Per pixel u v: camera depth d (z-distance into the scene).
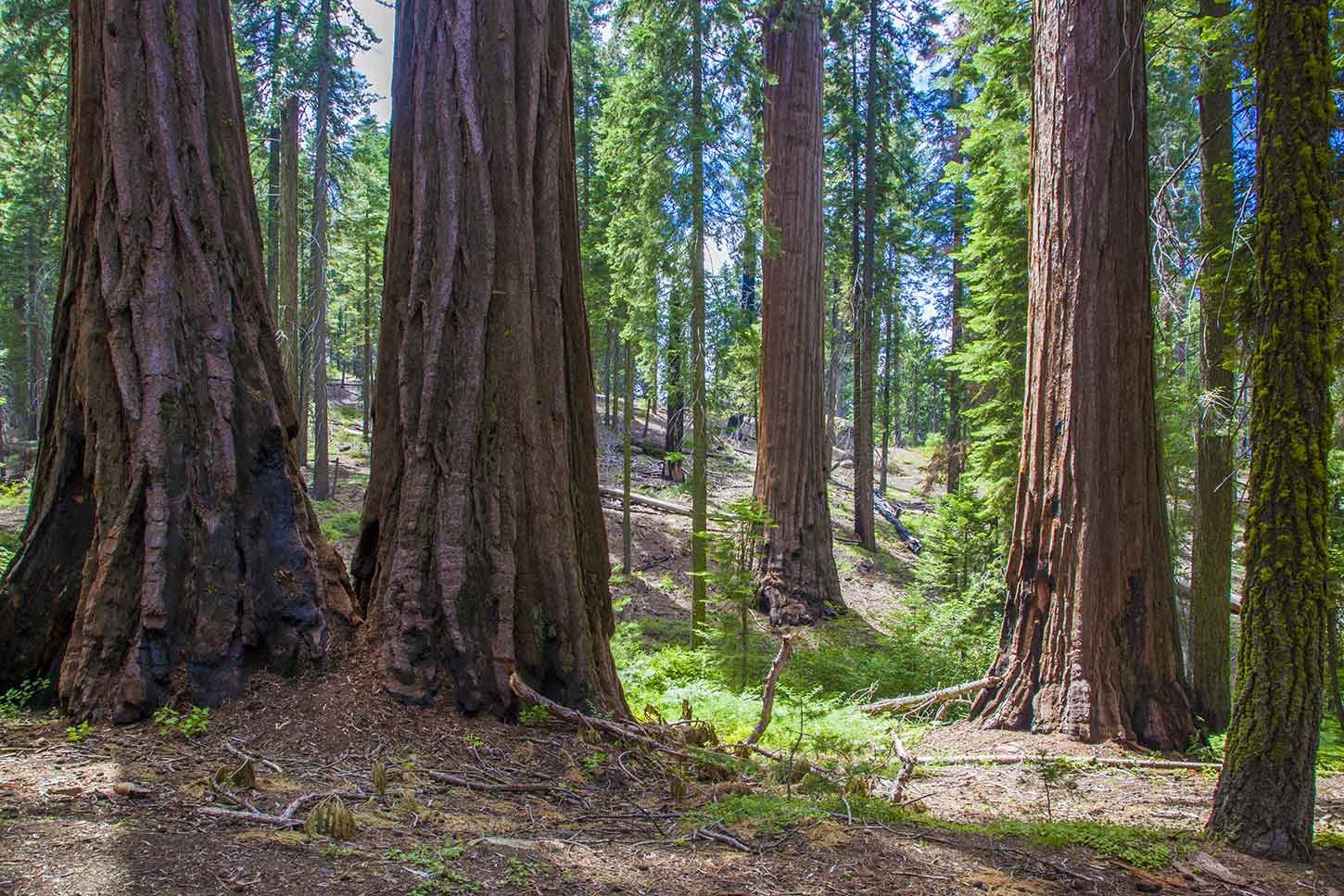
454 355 6.25
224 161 5.87
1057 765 6.09
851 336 28.25
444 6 6.47
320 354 22.89
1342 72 7.16
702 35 13.63
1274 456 4.65
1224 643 9.89
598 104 23.44
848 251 25.67
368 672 5.60
